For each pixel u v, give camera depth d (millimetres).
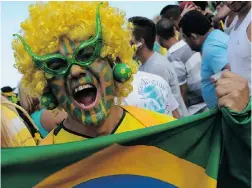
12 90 3213
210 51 3355
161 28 4164
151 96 2516
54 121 2465
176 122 1643
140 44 3197
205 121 1711
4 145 1646
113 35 1623
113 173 1581
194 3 4965
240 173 1714
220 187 1771
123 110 1725
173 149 1659
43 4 1653
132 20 3221
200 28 3916
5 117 1677
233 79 1690
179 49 3945
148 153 1619
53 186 1492
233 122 1640
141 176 1616
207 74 3434
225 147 1732
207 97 3486
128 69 1640
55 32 1572
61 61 1574
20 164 1402
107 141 1521
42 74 1610
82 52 1573
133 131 1568
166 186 1648
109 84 1615
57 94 1611
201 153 1705
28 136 1780
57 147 1452
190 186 1677
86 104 1591
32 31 1630
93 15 1619
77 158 1490
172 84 3281
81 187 1552
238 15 3090
